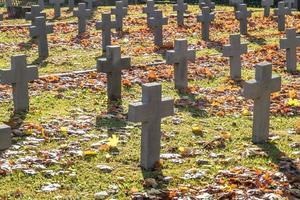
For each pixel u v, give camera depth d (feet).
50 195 31.27
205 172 34.35
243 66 63.00
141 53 69.56
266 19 96.53
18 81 45.11
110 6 117.19
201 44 75.97
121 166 35.29
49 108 46.88
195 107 47.52
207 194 31.35
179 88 52.95
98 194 31.27
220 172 34.22
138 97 50.39
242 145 38.93
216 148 38.42
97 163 35.65
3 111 45.62
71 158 36.29
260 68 38.34
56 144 38.73
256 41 78.64
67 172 34.17
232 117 45.27
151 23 73.31
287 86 54.19
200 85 54.80
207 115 45.60
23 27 89.45
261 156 36.94
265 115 39.22
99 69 48.34
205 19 79.25
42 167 34.71
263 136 39.42
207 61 64.59
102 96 50.49
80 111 46.16
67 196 31.12
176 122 43.60
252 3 122.01
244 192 31.50
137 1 126.72
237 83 55.77
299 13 102.94
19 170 34.19
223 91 52.70
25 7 105.09
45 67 62.08
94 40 79.36
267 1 98.22
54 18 100.07
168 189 32.09
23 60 45.19
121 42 77.15
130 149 38.01
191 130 41.83
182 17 90.68
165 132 41.24
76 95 50.72
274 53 68.80
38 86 52.90
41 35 67.62
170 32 84.79
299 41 60.34
